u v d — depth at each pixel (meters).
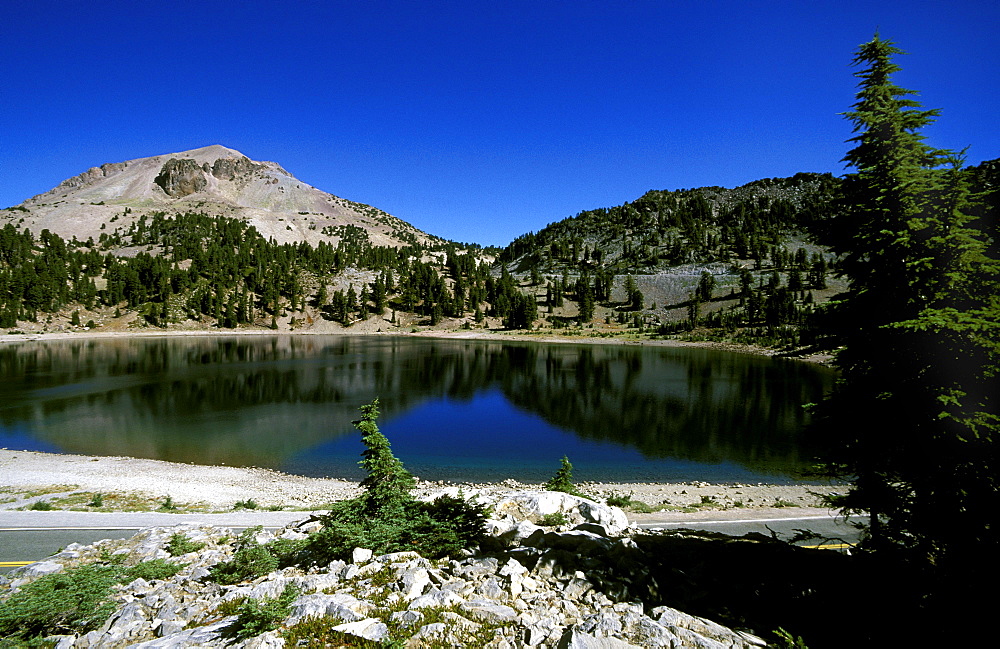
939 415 7.63
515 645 6.18
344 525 9.99
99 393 55.97
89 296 159.38
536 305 185.25
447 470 32.34
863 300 9.17
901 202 8.77
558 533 11.24
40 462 30.22
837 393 9.71
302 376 73.25
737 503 21.39
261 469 31.33
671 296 197.12
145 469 29.42
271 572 9.51
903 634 6.70
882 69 9.77
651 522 16.62
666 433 42.34
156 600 8.39
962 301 8.37
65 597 8.30
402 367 87.00
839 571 8.89
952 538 7.68
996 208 8.52
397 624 6.63
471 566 8.84
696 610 7.55
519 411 51.78
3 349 107.25
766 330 135.62
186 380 66.56
